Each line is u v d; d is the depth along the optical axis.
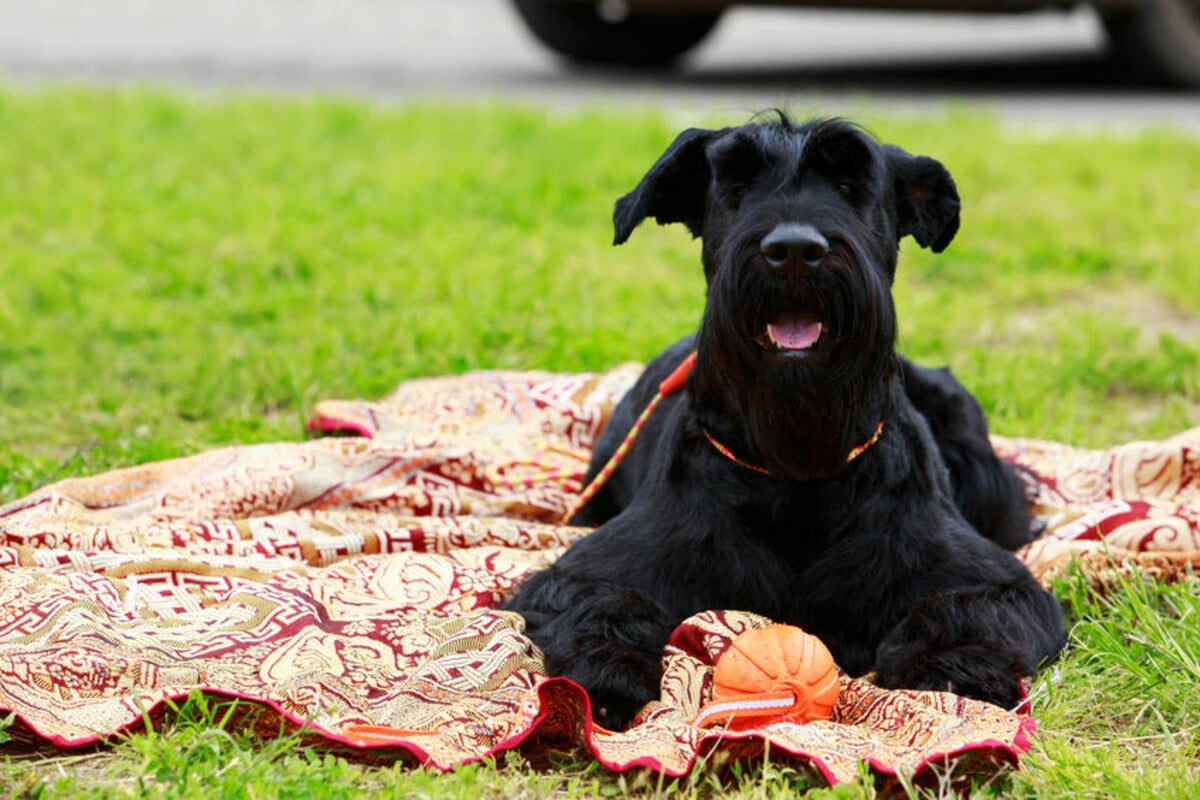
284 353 9.87
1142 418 9.16
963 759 4.74
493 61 23.25
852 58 23.34
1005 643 5.47
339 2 31.19
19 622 5.55
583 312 10.78
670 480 5.93
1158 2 18.98
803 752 4.71
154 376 9.56
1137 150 15.52
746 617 5.49
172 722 5.04
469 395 8.91
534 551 6.88
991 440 8.22
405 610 6.06
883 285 5.46
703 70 22.08
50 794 4.57
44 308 10.84
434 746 4.86
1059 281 11.82
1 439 8.46
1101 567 6.58
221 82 20.91
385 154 15.59
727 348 5.42
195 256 12.05
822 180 5.59
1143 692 5.41
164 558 6.32
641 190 5.99
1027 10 18.61
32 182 14.29
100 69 22.08
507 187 14.27
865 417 5.66
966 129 16.19
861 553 5.75
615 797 4.77
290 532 6.93
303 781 4.64
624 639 5.48
